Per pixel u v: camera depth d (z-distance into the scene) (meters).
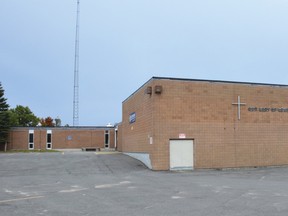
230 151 25.19
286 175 20.39
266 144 26.16
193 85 24.75
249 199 11.54
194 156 24.34
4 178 18.62
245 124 25.77
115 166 24.36
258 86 26.33
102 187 14.88
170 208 10.04
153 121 23.73
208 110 24.94
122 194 12.81
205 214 9.16
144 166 24.73
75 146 49.38
